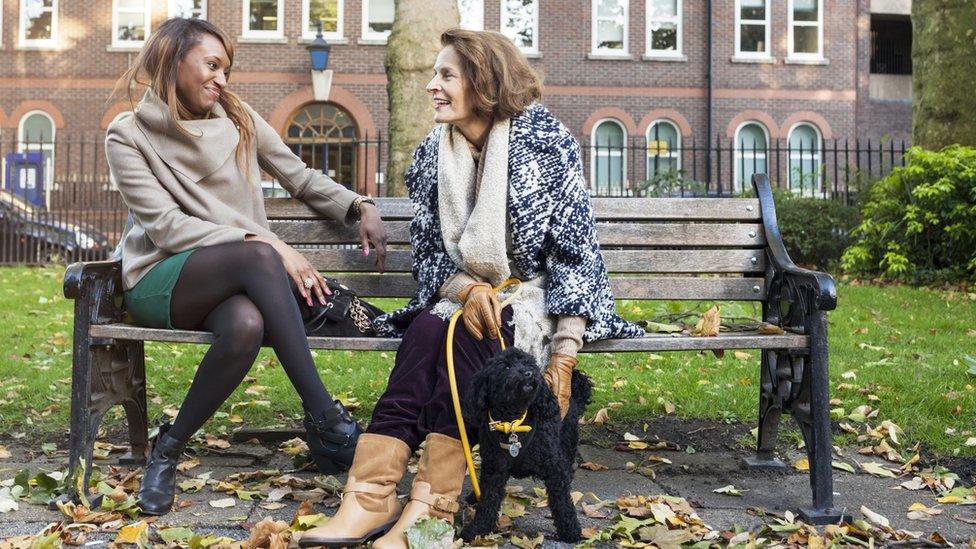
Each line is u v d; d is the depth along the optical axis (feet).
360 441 8.26
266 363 17.39
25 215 46.34
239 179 10.14
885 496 10.03
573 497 9.54
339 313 9.86
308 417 8.96
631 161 74.79
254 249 9.02
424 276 9.43
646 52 74.90
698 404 14.06
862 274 34.32
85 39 72.33
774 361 10.85
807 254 42.86
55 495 9.46
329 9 72.69
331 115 73.31
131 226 10.28
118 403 10.13
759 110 75.92
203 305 9.17
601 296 9.27
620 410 13.89
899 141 78.48
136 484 9.96
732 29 75.56
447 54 9.08
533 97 9.41
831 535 8.53
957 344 18.78
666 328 10.99
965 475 10.75
